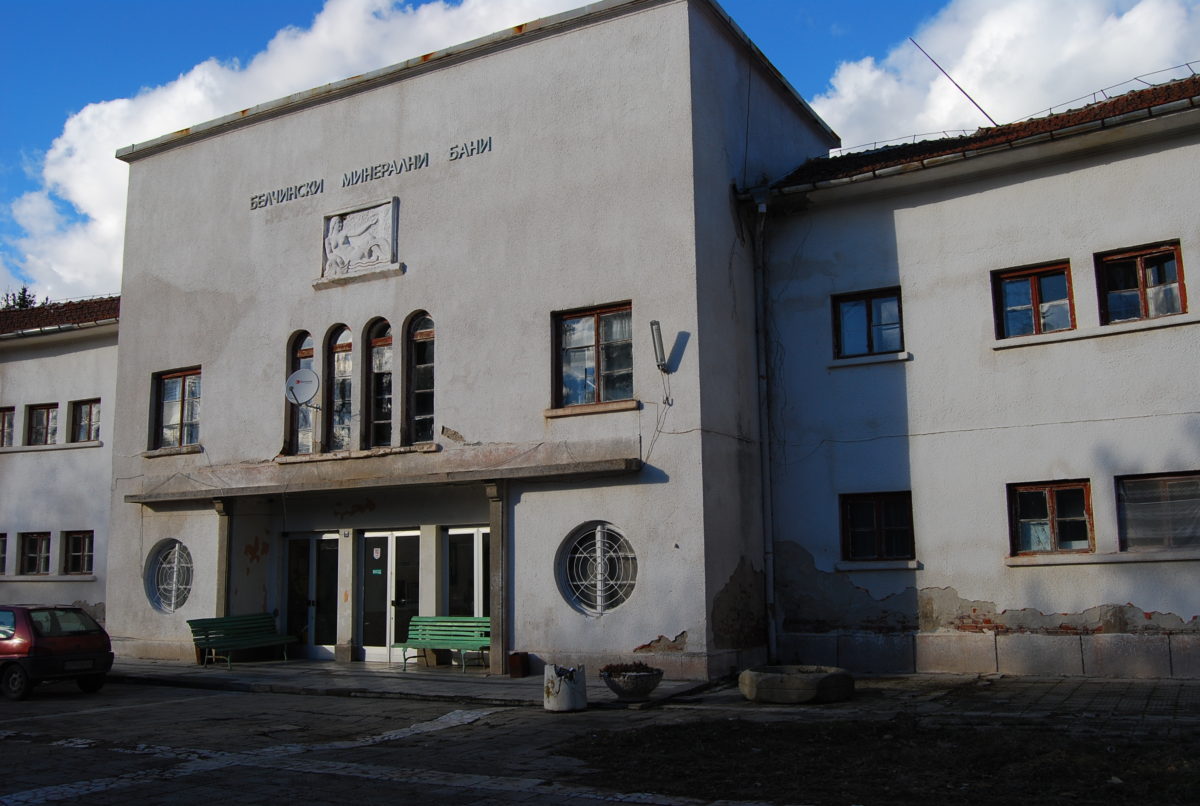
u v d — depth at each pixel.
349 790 8.95
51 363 24.70
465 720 12.73
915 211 16.58
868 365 16.61
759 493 16.98
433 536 18.22
